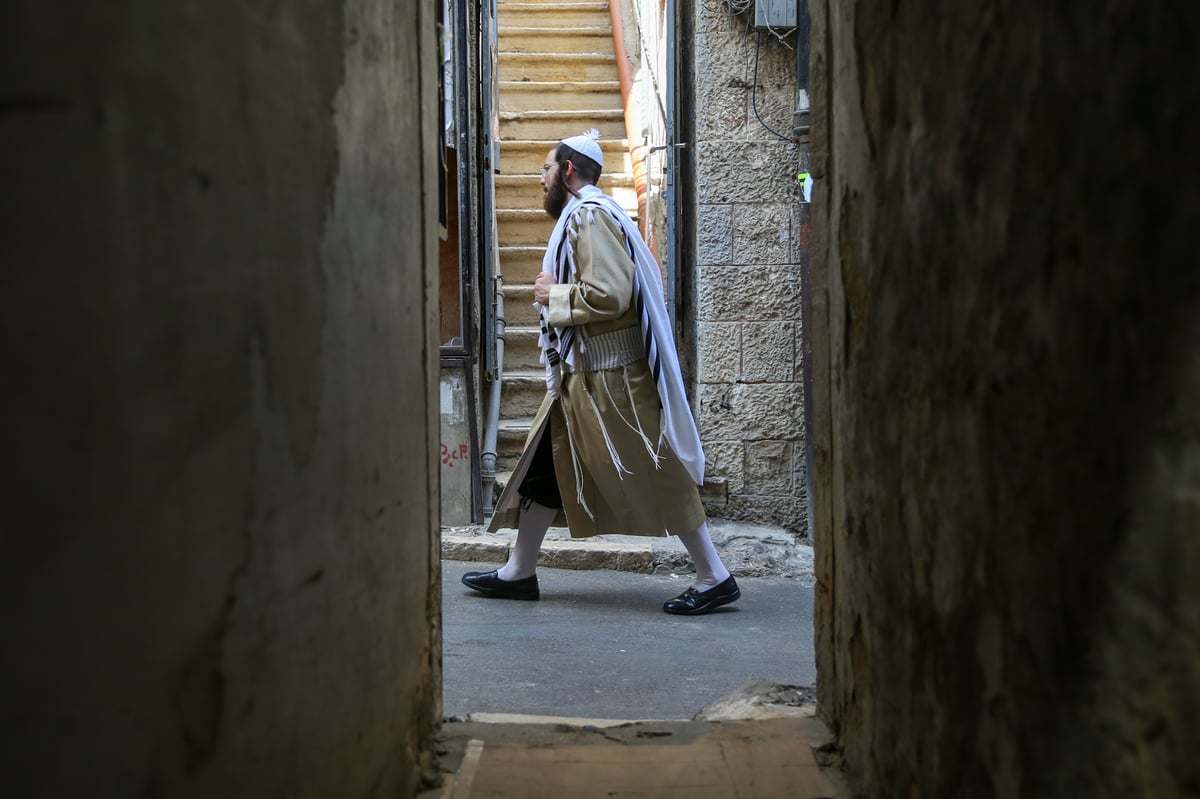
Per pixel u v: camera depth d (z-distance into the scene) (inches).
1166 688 35.7
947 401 58.6
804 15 231.0
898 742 71.2
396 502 78.1
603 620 179.6
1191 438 33.8
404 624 81.4
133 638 34.4
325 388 57.7
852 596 86.1
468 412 239.0
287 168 51.0
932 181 60.5
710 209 243.8
